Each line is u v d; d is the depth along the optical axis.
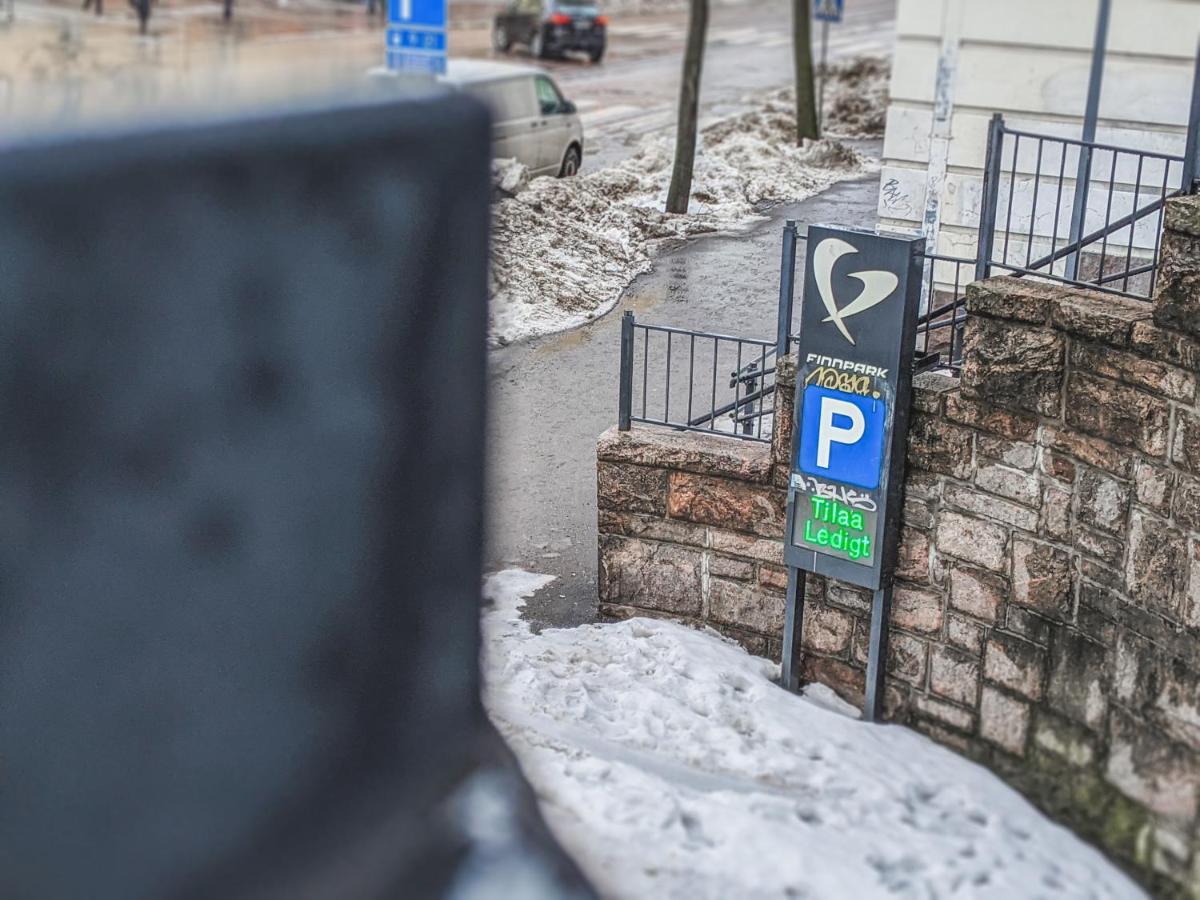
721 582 8.67
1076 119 9.83
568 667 7.80
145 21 32.75
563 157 18.77
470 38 37.66
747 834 5.47
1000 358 7.29
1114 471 6.95
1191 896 6.13
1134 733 6.85
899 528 7.89
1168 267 6.55
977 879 5.61
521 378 12.02
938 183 10.19
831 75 29.64
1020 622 7.52
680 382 11.96
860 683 8.27
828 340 7.64
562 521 9.83
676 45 37.91
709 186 18.14
